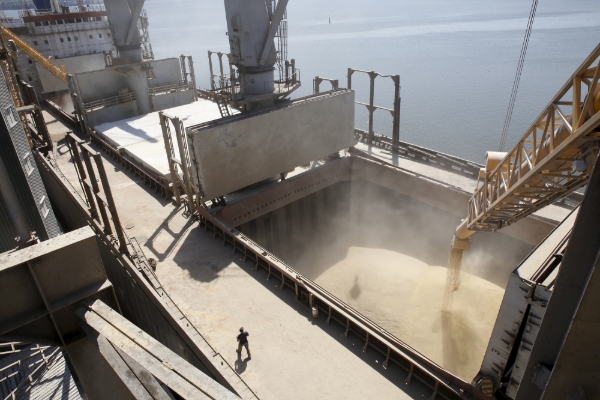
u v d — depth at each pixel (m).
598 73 6.71
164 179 21.19
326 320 12.62
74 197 21.05
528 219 17.48
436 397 10.15
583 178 8.81
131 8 31.25
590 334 3.81
